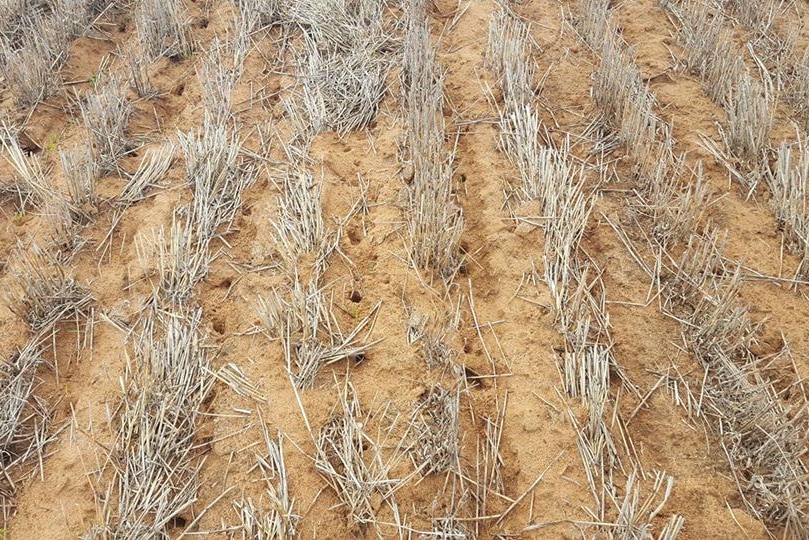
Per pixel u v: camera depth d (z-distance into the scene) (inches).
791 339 126.3
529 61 189.5
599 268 140.3
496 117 171.9
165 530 106.4
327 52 194.9
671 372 123.2
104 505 107.4
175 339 126.9
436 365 123.3
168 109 186.9
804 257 135.3
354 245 147.4
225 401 121.1
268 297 135.0
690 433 114.6
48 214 151.3
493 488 110.3
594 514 104.6
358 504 106.7
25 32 198.2
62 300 136.0
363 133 173.3
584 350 123.4
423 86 173.9
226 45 198.7
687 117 171.6
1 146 169.8
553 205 144.3
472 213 152.9
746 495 107.5
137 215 155.6
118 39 210.8
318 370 123.9
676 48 193.0
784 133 165.5
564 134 169.9
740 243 143.0
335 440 114.7
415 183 151.0
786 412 111.3
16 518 109.7
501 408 119.0
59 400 124.7
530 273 137.3
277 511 104.4
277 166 164.7
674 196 151.9
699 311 129.8
